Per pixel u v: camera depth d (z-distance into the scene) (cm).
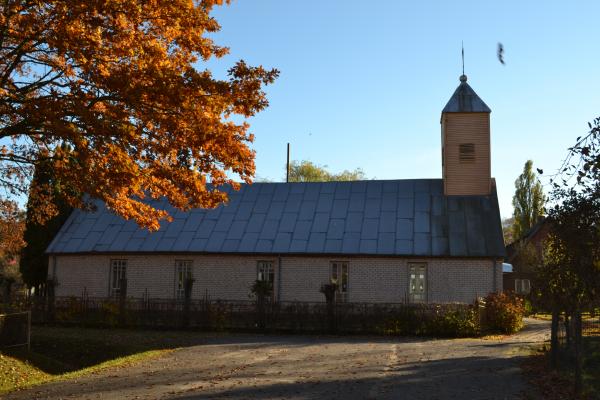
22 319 1800
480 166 3144
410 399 1100
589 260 925
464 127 3172
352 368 1487
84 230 3284
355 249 2906
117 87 1364
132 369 1553
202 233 3139
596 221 901
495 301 2491
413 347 1948
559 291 1121
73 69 1471
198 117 1437
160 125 1454
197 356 1772
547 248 1259
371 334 2422
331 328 2462
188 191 1642
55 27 1357
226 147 1534
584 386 1181
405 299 2730
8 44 1542
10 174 1972
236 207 3300
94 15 1378
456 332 2336
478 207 3059
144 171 1580
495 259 2795
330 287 2502
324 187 3381
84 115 1352
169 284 3064
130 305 2666
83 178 1470
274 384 1272
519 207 5775
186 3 1519
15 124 1564
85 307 2708
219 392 1191
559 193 927
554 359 1427
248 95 1454
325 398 1116
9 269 5478
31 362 1675
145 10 1473
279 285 2953
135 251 3083
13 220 2689
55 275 3203
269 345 2041
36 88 1554
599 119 795
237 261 3025
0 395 1273
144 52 1459
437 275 2833
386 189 3294
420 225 2997
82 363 1762
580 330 1139
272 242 3020
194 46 1617
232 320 2572
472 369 1437
